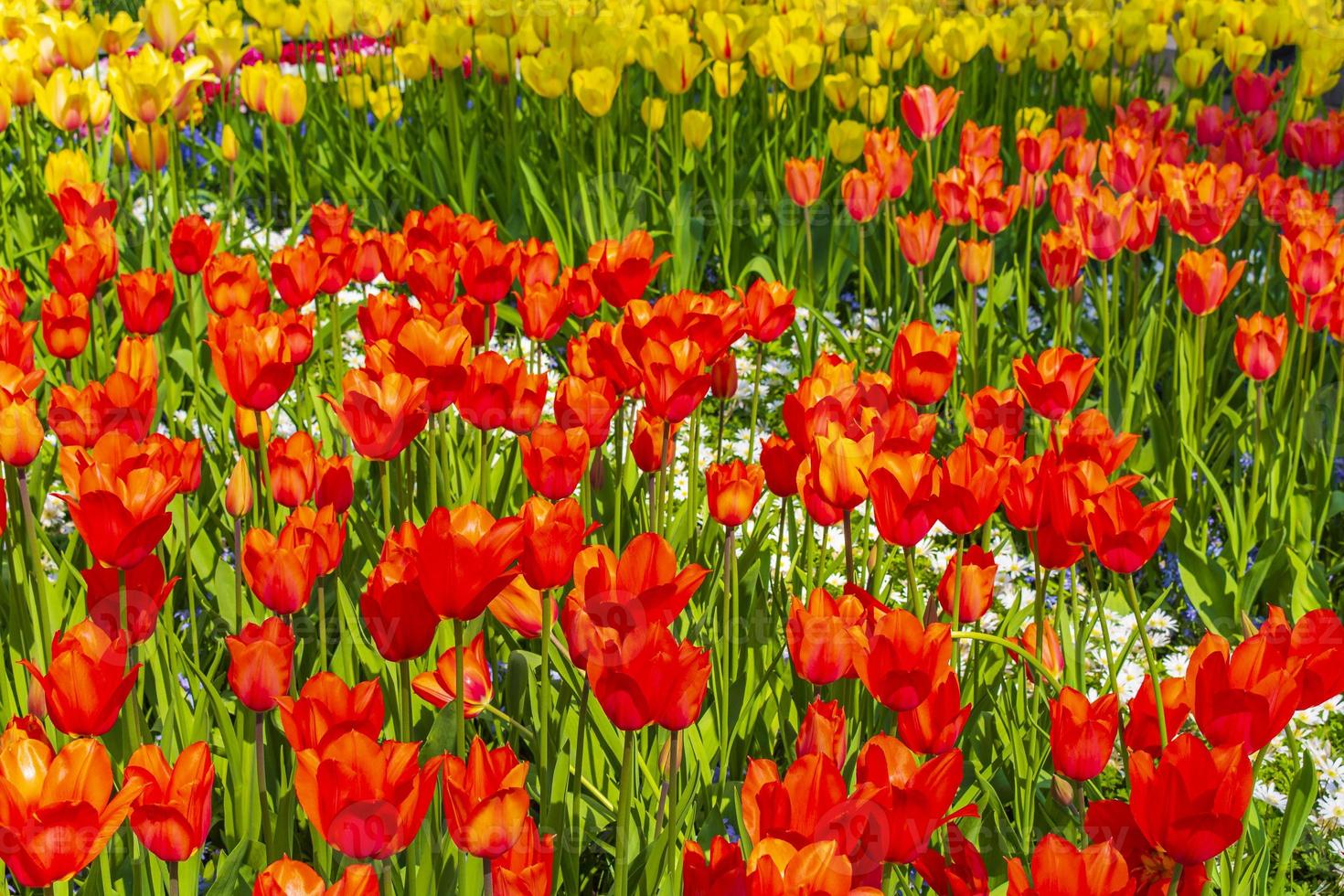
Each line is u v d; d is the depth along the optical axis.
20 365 3.03
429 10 7.39
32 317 5.50
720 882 1.57
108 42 6.48
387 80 7.73
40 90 5.61
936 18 7.39
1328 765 3.51
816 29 6.84
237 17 6.62
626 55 6.23
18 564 3.01
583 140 7.12
